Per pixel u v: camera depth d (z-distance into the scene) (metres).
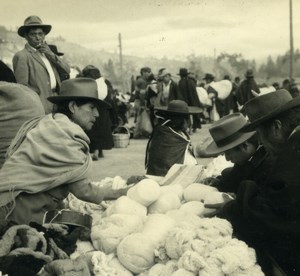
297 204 3.67
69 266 3.64
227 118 4.96
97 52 115.50
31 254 3.74
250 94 22.86
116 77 105.69
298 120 3.81
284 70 101.81
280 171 3.72
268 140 3.92
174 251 3.82
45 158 4.36
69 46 110.94
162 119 7.28
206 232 3.79
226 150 4.64
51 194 4.41
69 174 4.36
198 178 5.54
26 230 3.89
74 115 4.64
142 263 3.93
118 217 4.21
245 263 3.60
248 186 3.95
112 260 4.04
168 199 4.65
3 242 3.81
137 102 20.06
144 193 4.55
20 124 5.41
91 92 4.65
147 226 4.20
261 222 3.80
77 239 4.33
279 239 3.79
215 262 3.59
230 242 3.72
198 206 4.58
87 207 4.96
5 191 4.30
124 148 14.00
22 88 5.55
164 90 16.48
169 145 7.00
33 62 7.94
